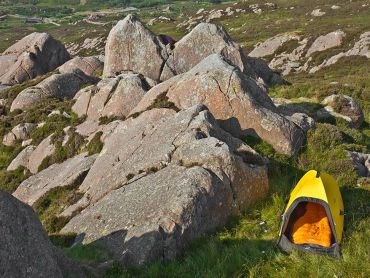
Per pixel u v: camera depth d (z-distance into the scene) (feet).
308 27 369.50
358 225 38.65
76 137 78.13
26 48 163.73
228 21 531.09
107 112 81.00
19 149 88.48
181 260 37.42
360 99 101.30
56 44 165.58
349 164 53.42
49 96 108.27
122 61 109.81
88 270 34.35
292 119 63.46
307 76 207.72
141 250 37.17
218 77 62.95
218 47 109.60
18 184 77.97
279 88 115.55
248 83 65.46
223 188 43.78
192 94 64.08
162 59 108.47
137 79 82.17
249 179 46.62
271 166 53.01
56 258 31.12
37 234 28.60
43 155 79.87
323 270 32.19
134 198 45.32
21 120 96.78
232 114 60.59
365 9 416.05
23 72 151.64
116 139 66.18
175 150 50.21
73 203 57.21
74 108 89.86
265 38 375.86
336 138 61.31
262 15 514.68
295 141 58.39
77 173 64.23
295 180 50.78
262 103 65.36
